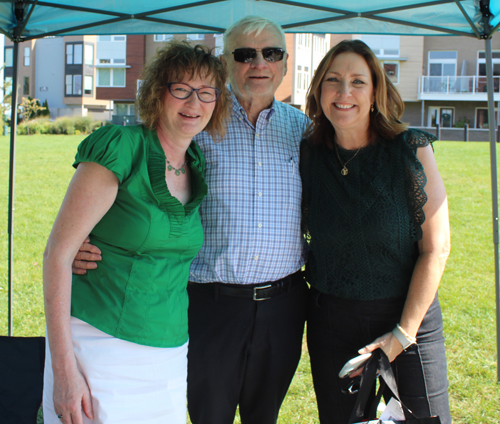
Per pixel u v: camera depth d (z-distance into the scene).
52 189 11.96
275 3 3.39
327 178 2.34
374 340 2.20
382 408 3.05
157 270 1.91
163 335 1.93
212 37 25.62
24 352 2.56
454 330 4.60
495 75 30.91
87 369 1.79
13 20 3.41
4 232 8.11
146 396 1.89
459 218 9.52
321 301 2.42
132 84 39.22
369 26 3.65
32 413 2.44
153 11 3.41
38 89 46.19
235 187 2.39
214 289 2.40
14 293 5.37
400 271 2.25
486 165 15.44
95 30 3.70
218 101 2.15
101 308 1.84
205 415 2.49
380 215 2.17
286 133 2.53
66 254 1.74
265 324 2.42
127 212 1.85
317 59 34.00
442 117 31.72
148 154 1.92
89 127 29.05
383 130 2.23
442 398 2.25
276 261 2.41
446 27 3.48
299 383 3.69
